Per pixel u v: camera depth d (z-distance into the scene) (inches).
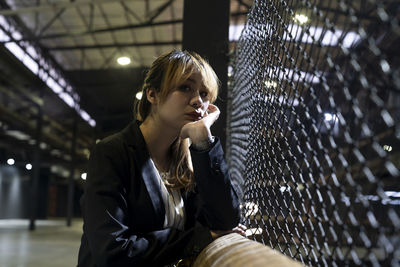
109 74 557.0
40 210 1053.8
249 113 42.1
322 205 17.0
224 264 20.6
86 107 687.1
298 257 22.7
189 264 33.5
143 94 38.4
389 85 11.3
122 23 434.9
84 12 417.4
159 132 37.7
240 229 38.6
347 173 14.0
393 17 10.5
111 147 35.5
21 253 263.0
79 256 36.6
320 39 16.4
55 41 481.7
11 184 918.4
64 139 868.6
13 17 419.5
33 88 565.3
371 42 11.9
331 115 15.8
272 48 28.6
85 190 34.3
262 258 17.6
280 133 25.6
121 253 30.9
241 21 225.9
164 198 37.6
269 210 30.2
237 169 59.7
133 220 35.6
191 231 34.2
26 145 820.0
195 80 34.9
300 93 20.5
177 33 455.5
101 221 32.1
